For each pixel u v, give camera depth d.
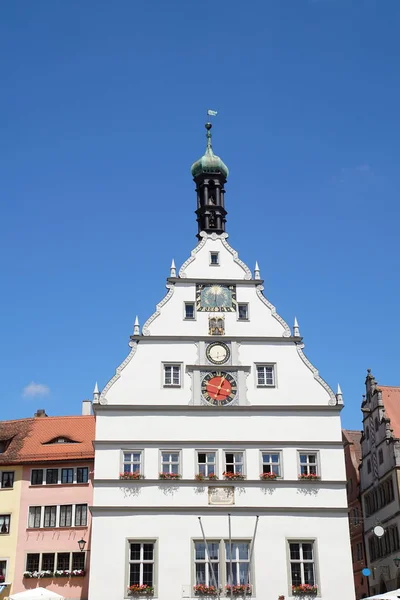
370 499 52.00
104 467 40.56
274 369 43.53
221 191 50.56
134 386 42.38
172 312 44.34
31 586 47.38
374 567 51.03
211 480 40.62
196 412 42.06
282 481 40.94
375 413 50.75
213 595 38.28
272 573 39.19
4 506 49.62
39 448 51.53
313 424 42.38
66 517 49.00
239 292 45.25
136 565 38.84
